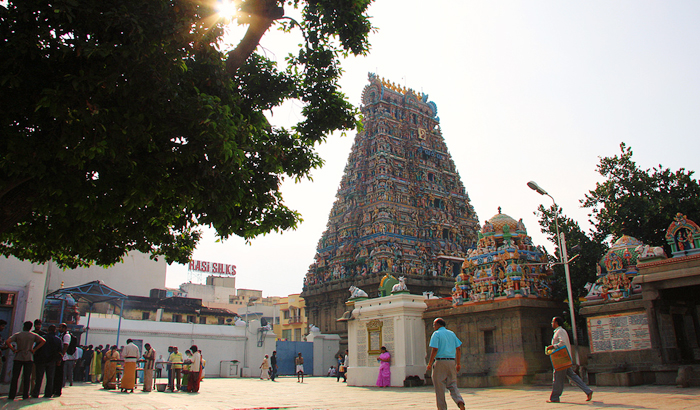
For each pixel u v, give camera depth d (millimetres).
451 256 69000
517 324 25047
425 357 27812
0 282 20234
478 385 24453
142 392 21656
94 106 8414
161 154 9617
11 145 8352
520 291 25500
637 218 30562
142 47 8695
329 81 13609
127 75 8742
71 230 10875
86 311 50719
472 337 26797
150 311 62219
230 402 16469
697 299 22984
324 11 12320
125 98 9109
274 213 13297
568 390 19094
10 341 15156
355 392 22797
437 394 11016
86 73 8617
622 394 15906
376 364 28781
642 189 32031
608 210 32188
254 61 13383
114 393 20062
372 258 64625
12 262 20625
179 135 9742
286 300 92125
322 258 72438
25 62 8547
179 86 9805
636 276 21203
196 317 66750
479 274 27312
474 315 26812
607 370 21750
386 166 71000
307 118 13656
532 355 24875
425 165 75875
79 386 24734
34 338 15453
